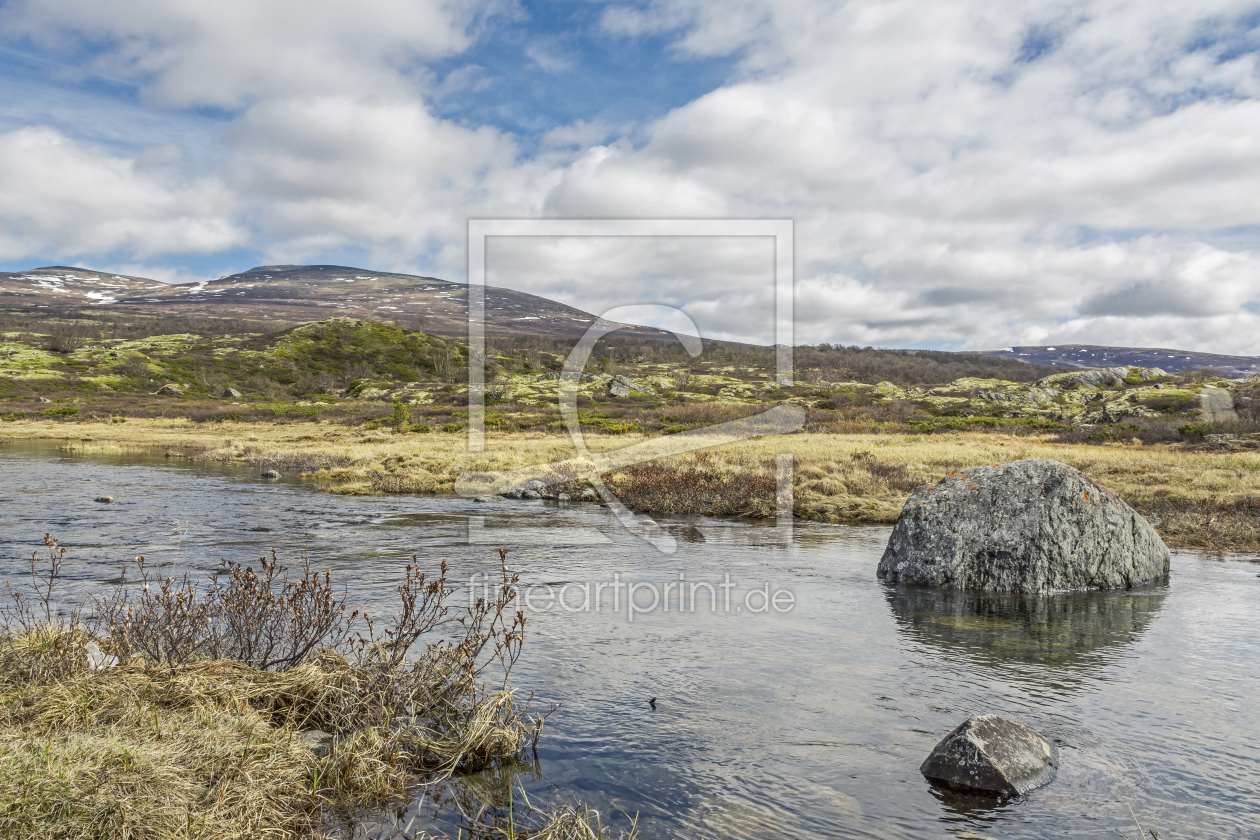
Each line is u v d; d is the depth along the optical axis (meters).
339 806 3.89
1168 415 50.88
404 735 4.59
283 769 3.95
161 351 144.62
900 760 4.62
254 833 3.35
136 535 13.10
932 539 9.99
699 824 3.84
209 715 4.36
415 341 161.75
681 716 5.29
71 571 9.80
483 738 4.59
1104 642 7.19
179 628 5.42
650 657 6.60
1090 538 9.66
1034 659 6.64
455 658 5.23
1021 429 48.50
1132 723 5.18
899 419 52.81
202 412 73.19
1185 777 4.39
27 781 3.29
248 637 5.49
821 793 4.20
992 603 8.84
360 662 5.24
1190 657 6.70
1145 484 19.17
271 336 165.25
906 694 5.75
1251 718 5.28
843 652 6.82
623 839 3.67
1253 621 8.01
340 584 9.31
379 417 63.50
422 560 11.12
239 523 14.87
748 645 7.00
